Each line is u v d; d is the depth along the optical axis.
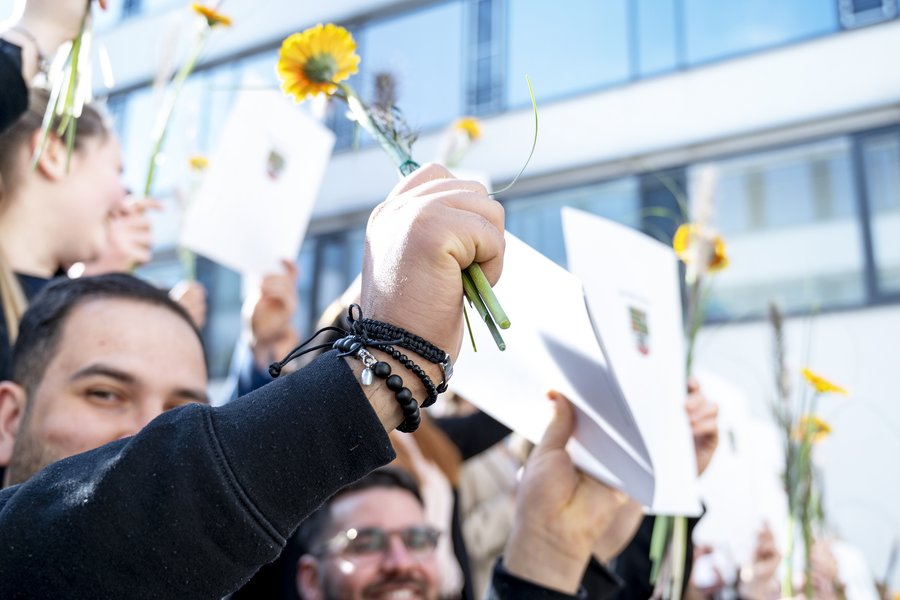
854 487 6.52
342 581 2.03
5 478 1.25
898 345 7.30
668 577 1.69
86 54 1.27
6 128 1.18
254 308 2.52
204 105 8.24
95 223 1.76
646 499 1.18
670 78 8.62
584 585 1.39
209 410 0.73
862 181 7.93
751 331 7.11
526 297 1.03
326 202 9.15
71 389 1.21
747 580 2.66
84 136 1.76
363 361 0.74
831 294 7.70
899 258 7.62
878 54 8.16
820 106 8.19
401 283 0.77
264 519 0.68
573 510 1.27
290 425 0.71
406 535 2.08
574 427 1.28
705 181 1.97
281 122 2.47
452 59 9.02
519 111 8.83
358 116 1.00
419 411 0.75
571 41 8.93
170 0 8.13
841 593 2.60
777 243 8.00
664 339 1.36
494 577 1.27
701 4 8.67
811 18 8.44
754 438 2.70
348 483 0.72
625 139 8.55
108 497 0.68
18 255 1.66
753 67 8.45
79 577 0.66
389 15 9.05
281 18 8.50
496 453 2.91
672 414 1.31
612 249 1.31
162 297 1.34
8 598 0.66
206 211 2.33
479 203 0.81
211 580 0.67
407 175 0.92
